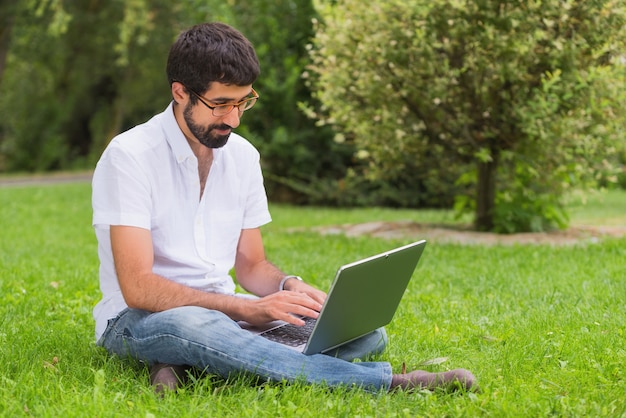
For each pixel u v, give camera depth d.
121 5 29.27
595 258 7.30
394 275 3.41
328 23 9.02
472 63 8.20
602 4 7.90
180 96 3.31
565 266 6.88
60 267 7.09
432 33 8.34
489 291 5.91
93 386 3.35
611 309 5.12
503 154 8.72
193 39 3.24
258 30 15.13
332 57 8.88
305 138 15.47
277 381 3.20
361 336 3.59
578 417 3.00
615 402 3.17
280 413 2.97
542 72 8.41
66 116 31.69
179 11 29.34
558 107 8.44
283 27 15.13
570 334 4.36
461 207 10.27
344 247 8.55
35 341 4.18
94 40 30.80
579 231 9.57
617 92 8.14
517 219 9.43
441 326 4.76
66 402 3.07
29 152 31.23
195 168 3.49
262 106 15.11
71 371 3.57
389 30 8.49
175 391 3.18
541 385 3.43
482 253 7.79
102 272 3.57
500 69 8.03
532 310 5.13
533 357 3.94
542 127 8.04
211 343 3.16
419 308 5.30
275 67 15.17
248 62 3.25
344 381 3.21
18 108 30.92
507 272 6.64
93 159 33.16
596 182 9.29
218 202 3.61
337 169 15.80
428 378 3.26
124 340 3.42
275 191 16.25
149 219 3.39
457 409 3.02
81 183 22.81
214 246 3.60
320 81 9.42
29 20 27.80
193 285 3.54
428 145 9.36
